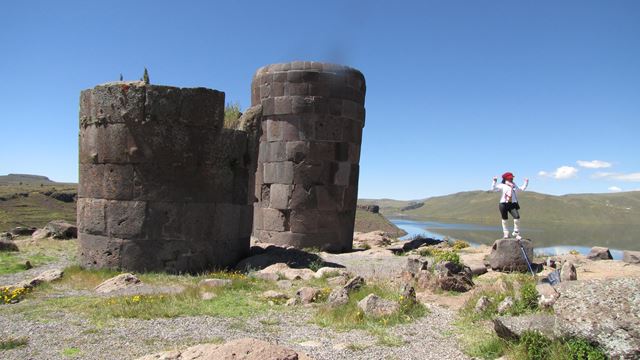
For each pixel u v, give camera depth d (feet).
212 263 51.57
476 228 343.46
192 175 50.52
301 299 36.91
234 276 46.44
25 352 24.54
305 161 69.77
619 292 22.99
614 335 21.71
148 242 49.01
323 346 26.84
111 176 49.21
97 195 49.85
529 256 51.21
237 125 61.16
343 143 71.10
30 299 36.52
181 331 28.43
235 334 28.25
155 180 49.16
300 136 69.82
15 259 55.52
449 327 31.37
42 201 259.19
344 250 71.97
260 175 72.79
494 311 32.50
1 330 28.27
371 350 26.40
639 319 21.48
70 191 287.48
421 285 42.09
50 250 63.36
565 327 23.25
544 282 38.93
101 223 49.44
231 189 53.57
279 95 70.59
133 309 32.55
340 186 70.85
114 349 25.12
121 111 48.85
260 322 31.27
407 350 26.68
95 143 49.90
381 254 65.05
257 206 73.26
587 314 22.90
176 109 49.62
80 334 27.53
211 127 51.57
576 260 57.16
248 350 19.85
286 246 67.92
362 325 31.19
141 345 25.77
